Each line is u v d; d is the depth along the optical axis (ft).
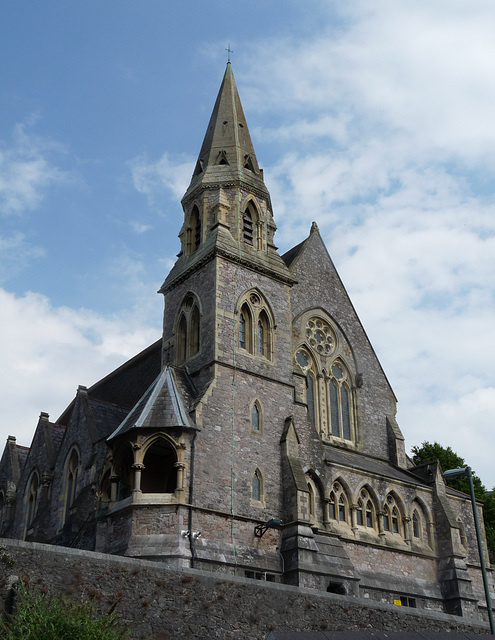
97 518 147.02
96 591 95.45
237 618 104.78
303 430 167.94
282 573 147.84
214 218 179.11
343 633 94.68
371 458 191.11
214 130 195.83
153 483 156.46
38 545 94.02
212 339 161.68
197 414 150.30
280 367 170.30
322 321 197.36
